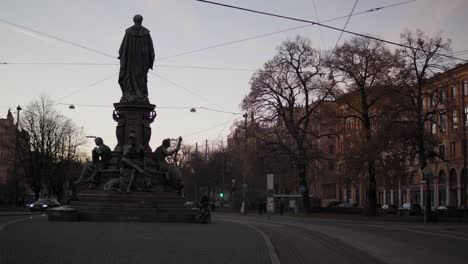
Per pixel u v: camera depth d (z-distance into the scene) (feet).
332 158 207.72
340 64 185.78
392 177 174.91
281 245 72.79
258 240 75.36
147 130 121.90
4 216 132.05
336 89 193.06
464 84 241.76
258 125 206.18
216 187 346.13
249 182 283.38
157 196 111.45
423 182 151.74
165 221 108.37
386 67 178.91
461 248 75.51
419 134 163.63
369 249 72.95
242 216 198.39
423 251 70.85
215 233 85.10
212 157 342.64
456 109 168.76
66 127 275.59
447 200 268.21
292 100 202.49
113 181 113.39
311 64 202.08
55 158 260.21
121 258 50.14
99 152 117.80
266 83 202.39
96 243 62.54
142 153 115.24
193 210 115.44
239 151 213.87
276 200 271.28
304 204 209.97
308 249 69.77
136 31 123.13
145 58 122.93
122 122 120.57
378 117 174.60
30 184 276.00
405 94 166.20
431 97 166.20
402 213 230.27
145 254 53.67
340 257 61.46
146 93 123.13
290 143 207.51
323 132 209.97
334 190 378.32
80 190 117.91
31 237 68.18
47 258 48.88
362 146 172.45
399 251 70.64
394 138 164.45
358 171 178.60
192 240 70.90
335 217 188.55
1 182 392.27
